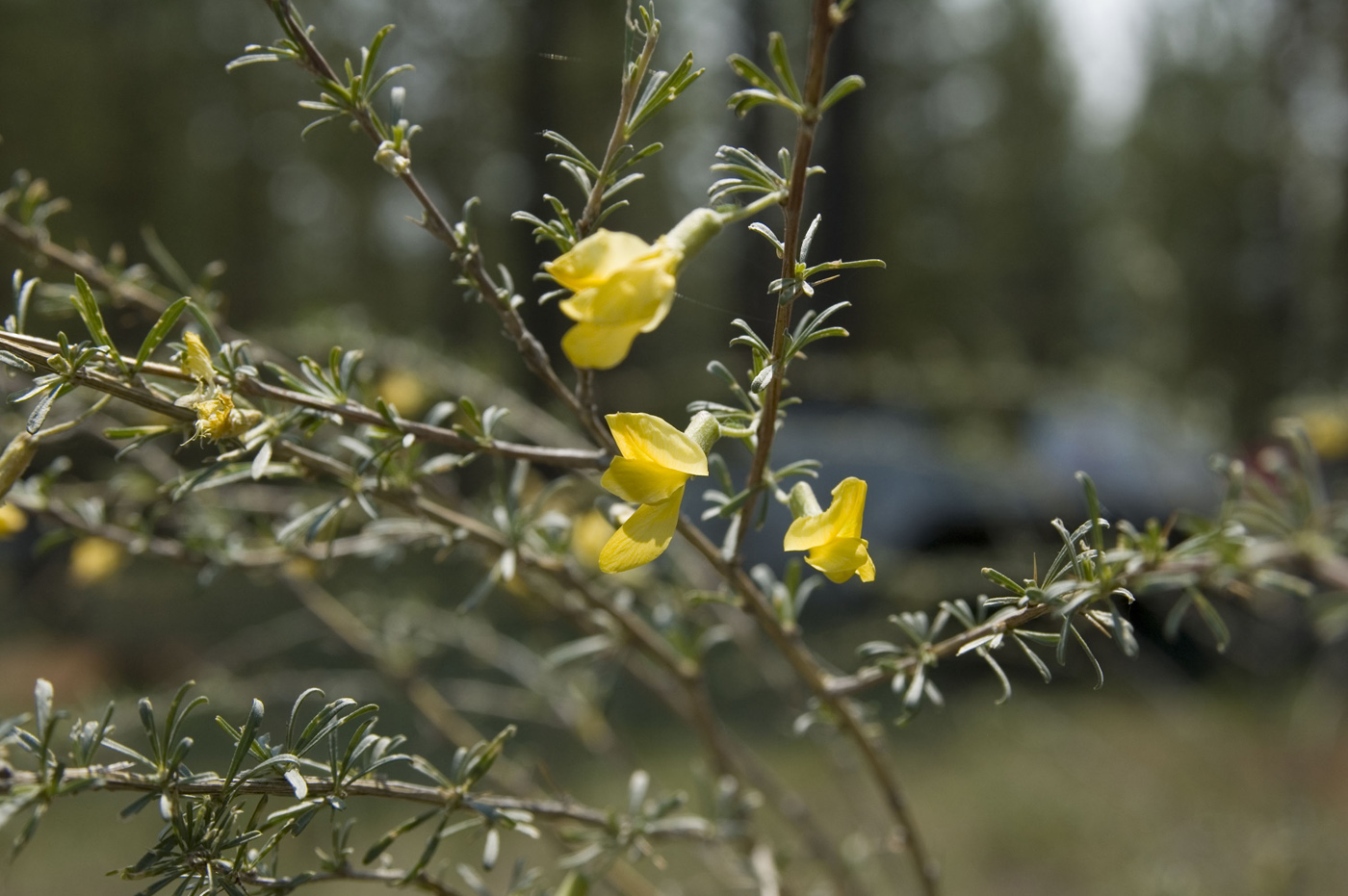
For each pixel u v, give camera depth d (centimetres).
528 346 120
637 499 97
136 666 428
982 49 1920
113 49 1230
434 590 300
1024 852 412
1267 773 409
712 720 180
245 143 1445
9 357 94
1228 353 790
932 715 559
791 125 1121
